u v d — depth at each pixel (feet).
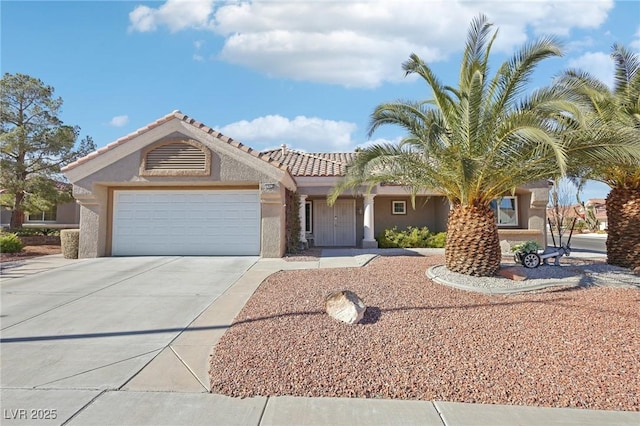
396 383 16.76
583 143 30.40
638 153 28.04
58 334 23.12
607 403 15.26
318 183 64.03
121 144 49.42
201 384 16.98
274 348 20.11
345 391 16.22
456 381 16.93
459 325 23.26
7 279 37.88
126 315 26.66
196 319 25.76
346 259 49.44
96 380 17.33
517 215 65.98
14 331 23.63
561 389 16.24
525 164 32.71
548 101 30.09
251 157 49.42
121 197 53.21
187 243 52.75
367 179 38.40
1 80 77.30
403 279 35.27
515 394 15.93
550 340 21.01
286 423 13.97
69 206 107.14
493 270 34.94
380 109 34.78
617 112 37.78
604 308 26.18
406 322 23.67
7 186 74.74
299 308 26.35
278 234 50.60
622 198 40.73
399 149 34.63
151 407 15.05
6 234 63.72
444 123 36.04
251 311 26.30
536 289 31.58
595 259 51.65
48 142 77.87
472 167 30.94
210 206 52.95
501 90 32.58
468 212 35.63
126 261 47.91
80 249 50.72
